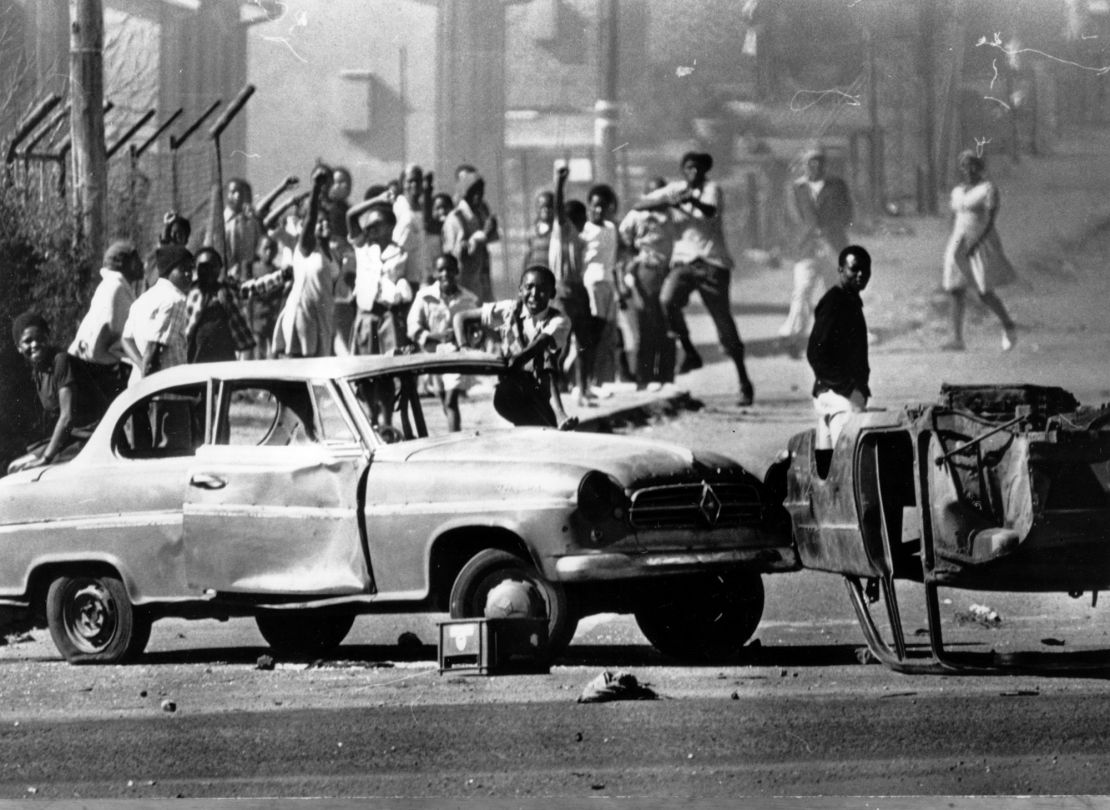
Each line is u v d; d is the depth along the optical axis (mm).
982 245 78188
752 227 104250
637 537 28734
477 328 39062
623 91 104750
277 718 26562
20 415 44062
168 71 81250
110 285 41688
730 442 55875
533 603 29109
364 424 30484
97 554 31578
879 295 90812
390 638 35312
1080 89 103562
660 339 65438
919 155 103562
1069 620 35062
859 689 27641
